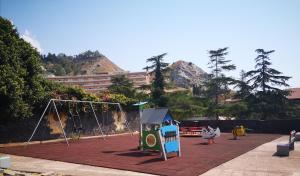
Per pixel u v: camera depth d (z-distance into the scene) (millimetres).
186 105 48969
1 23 19766
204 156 15070
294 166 12375
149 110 17312
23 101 19609
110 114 30281
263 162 13375
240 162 13391
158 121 16250
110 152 16438
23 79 19734
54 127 24281
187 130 29109
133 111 33625
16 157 14984
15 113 18969
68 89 25281
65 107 24531
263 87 48875
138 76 119938
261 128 33219
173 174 10797
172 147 14719
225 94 54125
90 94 27094
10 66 19000
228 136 28172
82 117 27078
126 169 11672
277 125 32406
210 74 56844
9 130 21266
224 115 48438
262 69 49281
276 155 15555
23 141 22000
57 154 15680
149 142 15594
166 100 48000
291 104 48625
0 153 16234
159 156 14984
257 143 21484
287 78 48344
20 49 20031
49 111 23250
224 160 13805
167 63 51438
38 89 21000
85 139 24828
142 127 17234
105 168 12039
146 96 49594
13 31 20484
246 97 49594
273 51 49250
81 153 16078
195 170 11469
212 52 56656
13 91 18172
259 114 47281
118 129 31203
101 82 136750
